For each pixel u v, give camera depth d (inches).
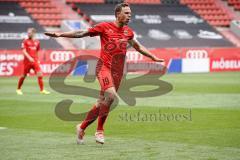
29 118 1393.9
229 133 1124.5
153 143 1011.9
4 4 3959.2
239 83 2576.3
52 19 4003.4
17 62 3112.7
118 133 1139.3
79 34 995.9
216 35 4308.6
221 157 869.8
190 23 4379.9
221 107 1599.4
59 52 3159.5
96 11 4192.9
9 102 1784.0
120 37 1002.7
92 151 932.6
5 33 3737.7
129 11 999.0
